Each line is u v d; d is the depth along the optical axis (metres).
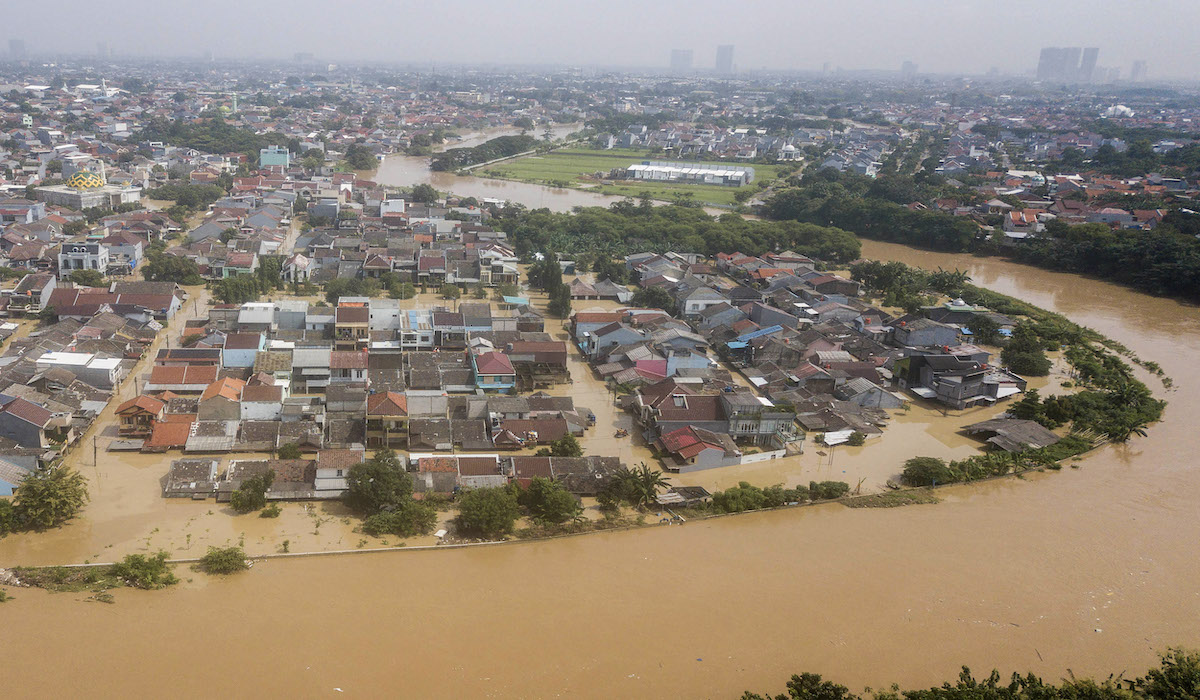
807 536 86.75
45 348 114.75
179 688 60.84
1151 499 97.62
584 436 106.06
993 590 78.75
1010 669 68.38
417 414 105.00
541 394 115.50
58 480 80.69
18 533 78.62
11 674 61.28
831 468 102.81
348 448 95.94
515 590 74.88
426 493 87.06
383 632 68.06
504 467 92.38
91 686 60.59
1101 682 66.75
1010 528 90.06
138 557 73.38
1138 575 82.19
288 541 79.50
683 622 71.81
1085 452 108.81
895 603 76.12
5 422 90.50
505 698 61.66
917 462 99.62
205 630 67.00
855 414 115.88
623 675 64.81
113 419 103.19
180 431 96.06
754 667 66.69
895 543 86.25
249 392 101.56
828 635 71.19
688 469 99.06
